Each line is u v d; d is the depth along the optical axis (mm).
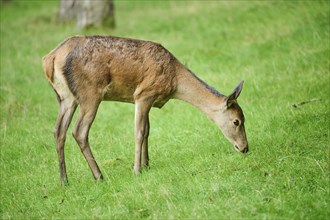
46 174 21938
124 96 20531
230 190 17438
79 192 19672
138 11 56594
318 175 17906
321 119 22594
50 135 26219
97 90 19734
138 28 46156
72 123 27938
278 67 30953
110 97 20484
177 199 17453
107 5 46469
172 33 42688
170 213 16375
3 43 42406
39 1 68500
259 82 29312
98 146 24609
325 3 38750
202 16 46438
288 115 23875
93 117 19875
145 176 19688
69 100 19906
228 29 40562
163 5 57969
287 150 20344
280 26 37750
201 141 22984
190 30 42625
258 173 18578
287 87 27859
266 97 27203
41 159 23703
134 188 18672
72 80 19500
